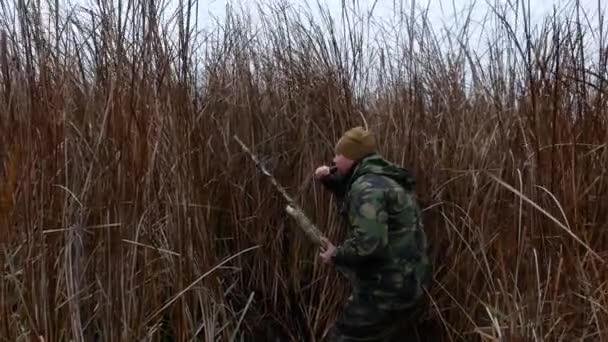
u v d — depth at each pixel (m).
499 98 3.37
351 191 2.83
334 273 3.43
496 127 3.33
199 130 3.20
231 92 3.70
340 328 2.97
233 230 3.53
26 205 2.49
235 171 3.60
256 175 3.57
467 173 3.30
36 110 2.58
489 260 3.10
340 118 3.52
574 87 3.06
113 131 2.65
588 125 3.03
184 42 2.94
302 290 3.54
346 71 3.64
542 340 2.50
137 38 2.76
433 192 3.33
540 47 3.13
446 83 3.64
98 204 2.66
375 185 2.79
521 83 3.28
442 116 3.51
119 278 2.61
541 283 2.79
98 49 2.79
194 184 3.08
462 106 3.56
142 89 2.74
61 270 2.57
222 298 3.14
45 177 2.57
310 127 3.59
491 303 2.98
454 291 3.24
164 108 2.90
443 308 3.25
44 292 2.47
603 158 3.03
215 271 3.12
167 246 2.91
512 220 2.95
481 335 2.81
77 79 2.89
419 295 2.86
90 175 2.66
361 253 2.75
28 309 2.48
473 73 3.61
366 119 3.59
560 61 3.05
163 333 2.96
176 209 2.87
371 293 2.85
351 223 2.82
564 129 3.00
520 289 2.83
